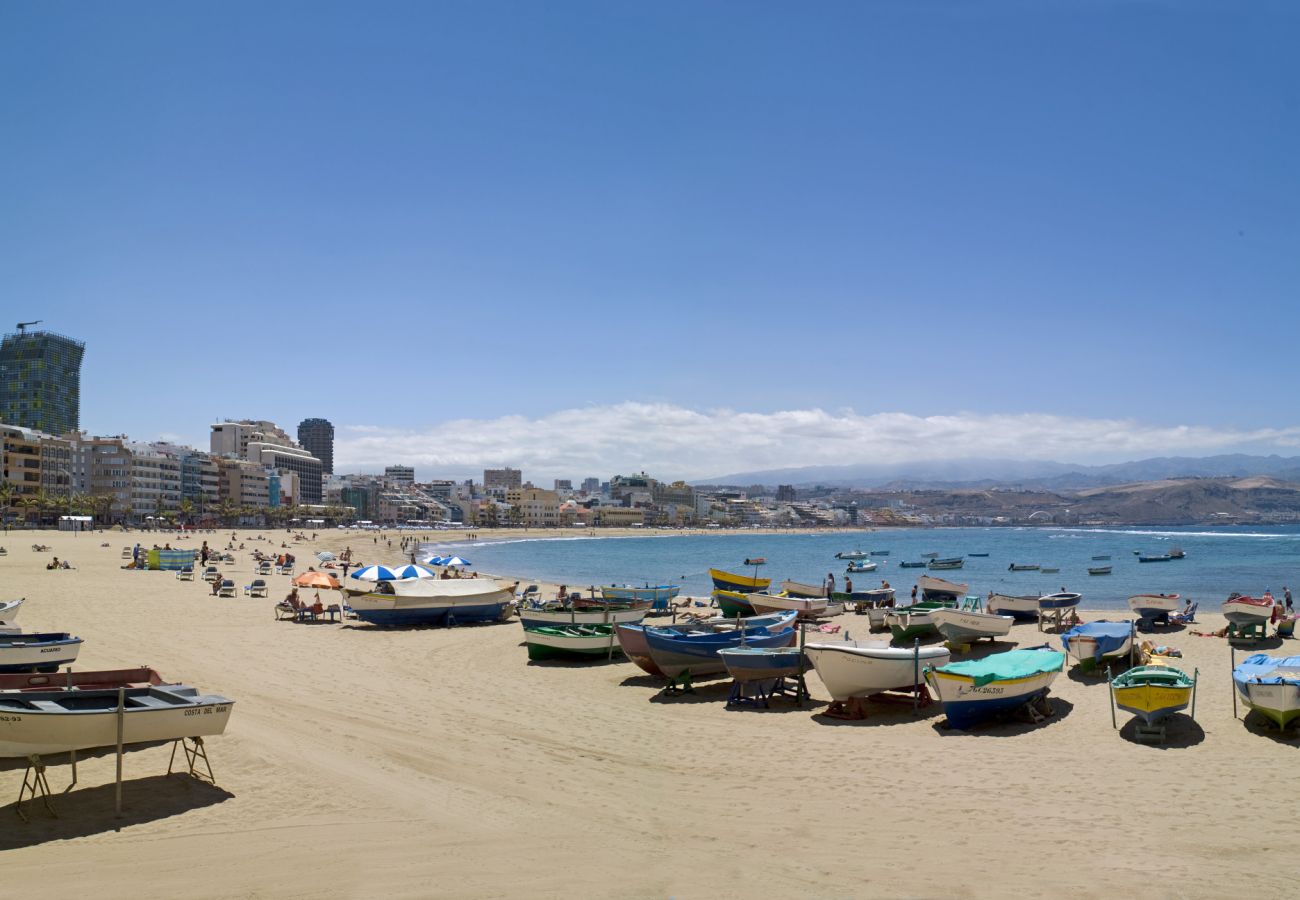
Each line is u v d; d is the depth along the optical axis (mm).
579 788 17141
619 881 12570
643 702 25922
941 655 24750
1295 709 20203
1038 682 23000
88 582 61188
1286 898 12180
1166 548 186500
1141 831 14883
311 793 16172
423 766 18281
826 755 19906
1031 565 118000
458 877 12625
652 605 47188
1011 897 12164
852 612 49562
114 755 18000
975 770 18641
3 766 17203
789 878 12773
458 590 44438
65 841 13711
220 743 19125
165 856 13195
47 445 194625
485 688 27719
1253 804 16219
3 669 24172
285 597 55625
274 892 12055
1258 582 89688
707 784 17641
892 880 12734
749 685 25531
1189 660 31781
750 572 122625
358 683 27609
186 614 44625
